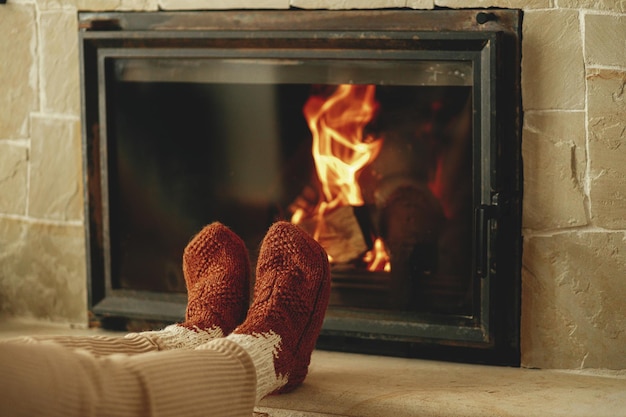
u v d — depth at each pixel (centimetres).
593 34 152
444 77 159
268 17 167
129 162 181
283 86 171
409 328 165
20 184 189
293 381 146
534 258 158
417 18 159
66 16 180
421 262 168
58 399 83
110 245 182
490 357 163
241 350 115
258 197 177
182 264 180
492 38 153
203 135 178
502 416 138
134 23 175
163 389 96
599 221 155
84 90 178
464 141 162
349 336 169
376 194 170
